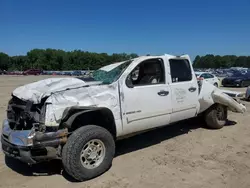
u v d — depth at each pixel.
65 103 3.80
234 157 4.79
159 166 4.41
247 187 3.67
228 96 6.51
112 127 4.36
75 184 3.81
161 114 4.99
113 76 4.57
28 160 3.65
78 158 3.74
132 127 4.57
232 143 5.62
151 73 5.25
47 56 114.06
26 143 3.60
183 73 5.57
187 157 4.80
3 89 19.53
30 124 3.87
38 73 69.50
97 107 4.04
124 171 4.23
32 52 115.00
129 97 4.48
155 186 3.72
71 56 116.44
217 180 3.88
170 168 4.33
